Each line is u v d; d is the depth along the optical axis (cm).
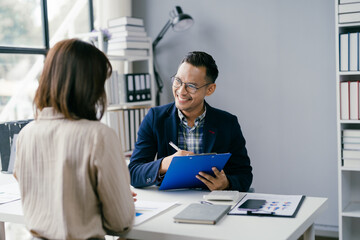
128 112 356
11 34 338
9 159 261
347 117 288
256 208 155
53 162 121
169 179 179
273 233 130
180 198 178
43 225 121
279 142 355
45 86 123
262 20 354
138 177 191
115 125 343
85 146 118
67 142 119
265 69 356
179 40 389
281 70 351
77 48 122
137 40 357
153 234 134
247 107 365
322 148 340
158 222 144
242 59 364
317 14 336
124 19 347
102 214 126
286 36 347
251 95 363
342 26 282
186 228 137
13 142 260
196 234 131
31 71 341
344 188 299
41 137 123
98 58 125
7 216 158
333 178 338
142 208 160
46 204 122
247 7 359
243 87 365
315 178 344
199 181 187
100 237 123
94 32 339
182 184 186
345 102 287
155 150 210
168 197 179
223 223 141
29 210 126
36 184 124
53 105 121
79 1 383
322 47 336
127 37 346
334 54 332
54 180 120
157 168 186
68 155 118
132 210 129
